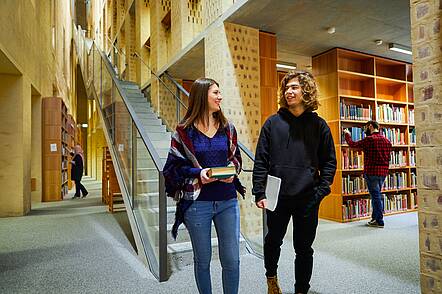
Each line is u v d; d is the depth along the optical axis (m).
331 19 4.40
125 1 12.37
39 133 8.47
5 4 5.19
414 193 6.42
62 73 13.13
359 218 5.46
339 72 5.45
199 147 1.83
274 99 4.89
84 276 2.89
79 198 9.30
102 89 7.61
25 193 6.39
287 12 4.23
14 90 6.28
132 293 2.51
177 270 3.02
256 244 3.68
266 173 2.21
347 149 5.49
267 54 4.86
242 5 4.09
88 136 22.09
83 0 24.50
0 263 3.27
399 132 6.29
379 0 3.90
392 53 5.73
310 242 2.17
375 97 5.82
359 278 2.73
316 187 2.12
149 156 3.41
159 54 8.23
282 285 2.60
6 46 5.25
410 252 3.49
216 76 4.71
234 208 1.88
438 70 1.99
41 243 4.07
